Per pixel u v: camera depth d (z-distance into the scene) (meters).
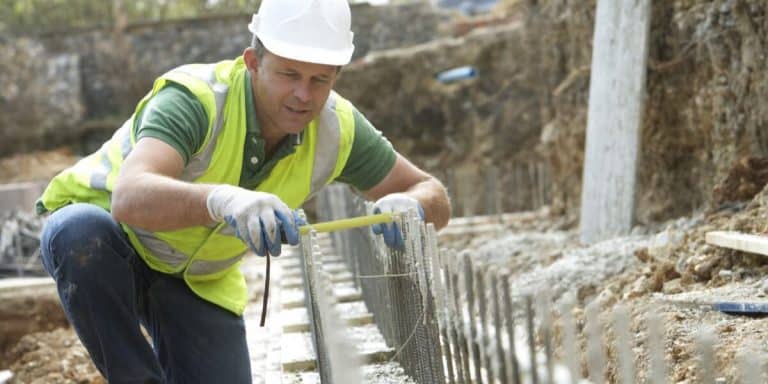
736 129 10.83
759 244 7.57
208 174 5.41
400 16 27.97
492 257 13.66
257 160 5.47
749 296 7.02
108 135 28.42
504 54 24.08
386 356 7.14
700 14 11.39
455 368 5.64
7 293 12.88
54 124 28.27
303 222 5.15
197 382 6.11
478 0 31.95
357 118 5.92
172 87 5.34
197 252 5.75
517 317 7.94
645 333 6.23
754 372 3.88
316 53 5.09
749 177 10.07
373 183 6.10
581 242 13.02
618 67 12.55
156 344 6.23
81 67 28.92
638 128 12.36
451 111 24.52
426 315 5.61
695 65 12.02
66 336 12.37
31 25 32.88
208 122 5.28
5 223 17.42
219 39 28.88
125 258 5.58
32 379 11.35
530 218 17.25
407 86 24.72
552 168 17.06
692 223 10.08
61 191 5.91
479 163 23.94
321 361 5.43
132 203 4.88
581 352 6.54
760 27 10.06
